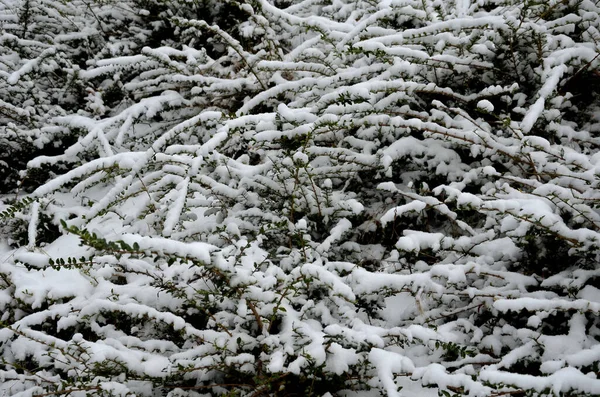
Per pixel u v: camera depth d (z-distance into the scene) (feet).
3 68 11.58
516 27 7.05
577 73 7.21
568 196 5.43
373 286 5.29
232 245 6.36
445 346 4.60
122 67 10.55
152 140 10.18
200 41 12.34
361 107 6.88
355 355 4.78
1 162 10.05
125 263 6.23
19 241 8.64
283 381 4.75
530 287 5.77
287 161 6.95
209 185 7.18
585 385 3.86
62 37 12.08
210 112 7.39
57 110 10.84
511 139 6.79
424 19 8.87
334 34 9.34
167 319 5.37
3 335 6.01
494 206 5.49
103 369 5.00
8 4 13.93
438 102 7.01
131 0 12.58
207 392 5.28
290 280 5.25
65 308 6.14
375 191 7.91
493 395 4.33
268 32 10.73
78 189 7.88
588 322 5.23
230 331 5.27
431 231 7.34
